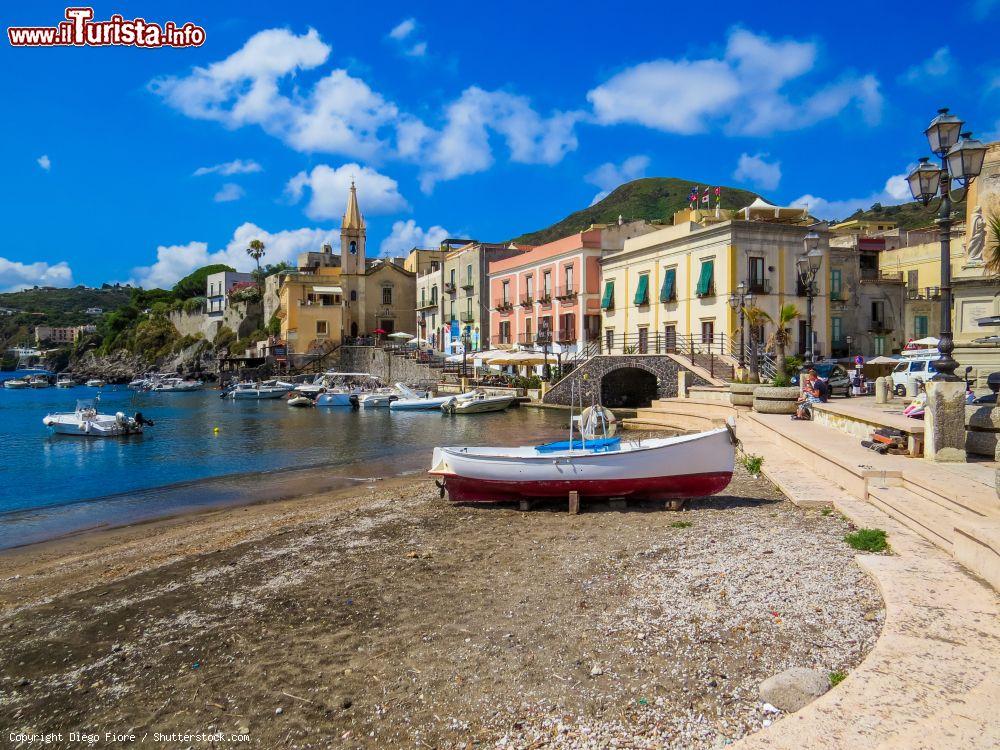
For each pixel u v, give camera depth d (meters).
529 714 5.32
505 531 11.68
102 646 7.77
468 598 8.18
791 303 39.28
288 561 10.65
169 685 6.57
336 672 6.49
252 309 114.75
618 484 12.76
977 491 8.07
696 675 5.58
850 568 7.50
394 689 6.01
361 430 36.44
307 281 93.62
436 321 76.75
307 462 25.16
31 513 17.16
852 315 47.31
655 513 12.24
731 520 10.82
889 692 4.29
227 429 37.97
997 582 6.04
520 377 50.84
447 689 5.89
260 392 70.12
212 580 9.95
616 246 51.41
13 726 6.02
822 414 18.30
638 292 45.78
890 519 9.14
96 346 152.75
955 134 10.98
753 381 31.05
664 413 31.73
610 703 5.32
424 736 5.21
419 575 9.30
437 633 7.16
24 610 9.30
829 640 5.86
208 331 122.50
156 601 9.20
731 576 7.80
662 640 6.33
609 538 10.48
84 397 80.12
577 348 51.16
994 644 4.93
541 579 8.65
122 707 6.23
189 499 18.48
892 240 55.97
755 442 18.22
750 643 6.01
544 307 55.25
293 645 7.23
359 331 89.62
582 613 7.29
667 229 43.09
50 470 24.08
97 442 32.72
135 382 103.00
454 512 13.65
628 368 40.81
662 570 8.42
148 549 12.80
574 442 14.52
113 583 10.21
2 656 7.68
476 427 36.47
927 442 11.18
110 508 17.58
